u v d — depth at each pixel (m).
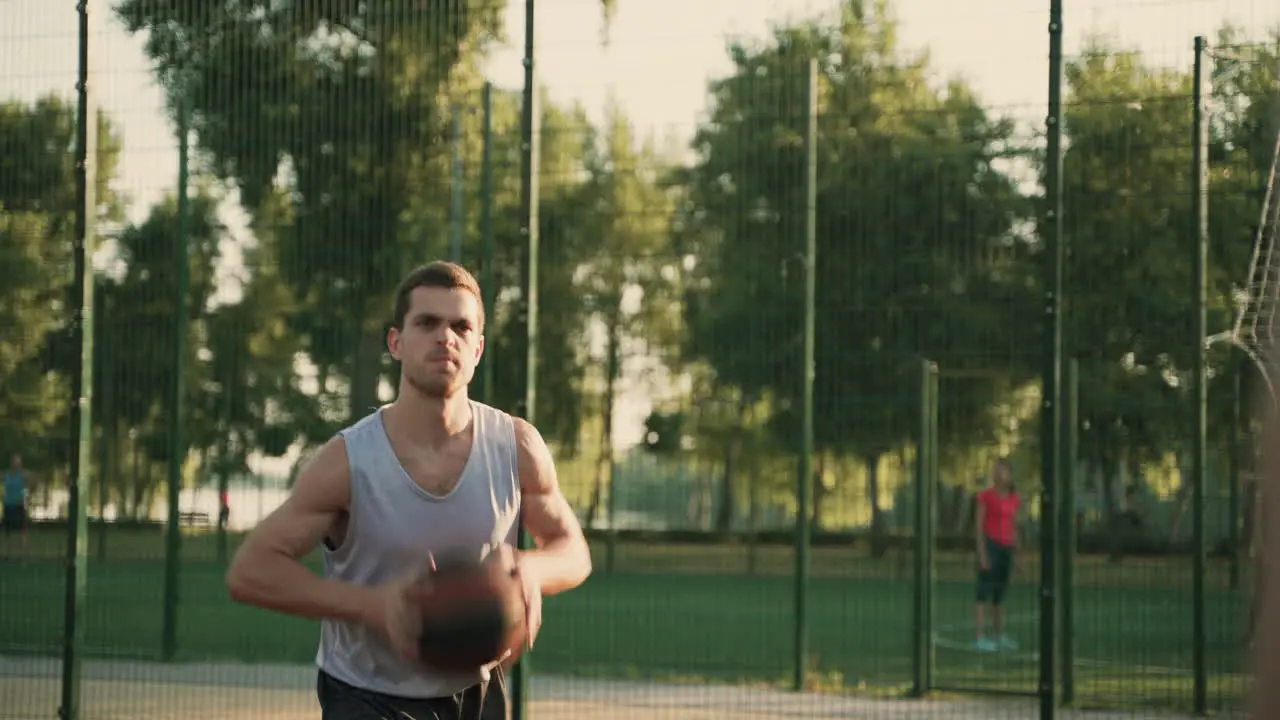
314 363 8.84
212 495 9.05
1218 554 7.16
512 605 2.87
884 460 8.29
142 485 9.09
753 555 8.68
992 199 7.69
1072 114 7.29
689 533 8.73
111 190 7.84
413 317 3.04
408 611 2.82
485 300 8.64
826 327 8.26
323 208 8.43
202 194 8.17
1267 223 6.61
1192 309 7.38
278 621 9.20
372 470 3.00
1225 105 7.24
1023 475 8.30
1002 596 8.62
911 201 7.88
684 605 8.61
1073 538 7.62
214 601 9.02
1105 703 7.32
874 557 8.30
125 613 9.05
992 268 7.75
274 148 7.89
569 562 3.10
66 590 6.55
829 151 7.96
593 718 7.28
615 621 8.63
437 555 3.00
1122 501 7.55
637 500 8.84
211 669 8.70
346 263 8.48
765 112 8.01
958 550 8.73
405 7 7.54
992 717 7.27
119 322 8.95
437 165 8.19
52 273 8.82
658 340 9.20
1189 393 7.41
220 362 8.92
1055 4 5.67
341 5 7.63
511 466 3.12
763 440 8.77
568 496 9.04
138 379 8.95
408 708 3.08
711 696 8.00
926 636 8.07
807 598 8.29
